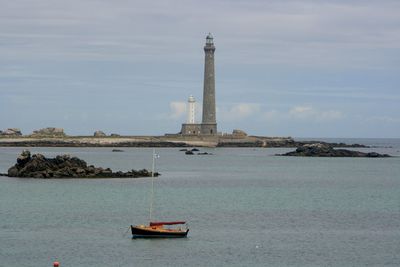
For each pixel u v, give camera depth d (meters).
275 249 104.06
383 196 175.25
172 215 135.25
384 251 103.56
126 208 144.12
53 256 98.12
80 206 146.25
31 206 145.25
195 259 97.50
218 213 138.75
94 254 99.50
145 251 101.56
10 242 106.50
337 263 96.50
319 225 124.75
